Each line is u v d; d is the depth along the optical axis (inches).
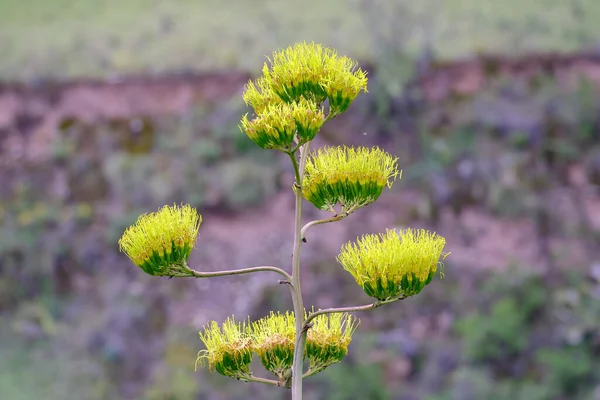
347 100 126.2
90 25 747.4
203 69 684.7
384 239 122.9
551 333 460.1
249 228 555.5
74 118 643.5
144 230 123.9
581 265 514.0
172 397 437.4
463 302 481.4
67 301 516.7
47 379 457.4
